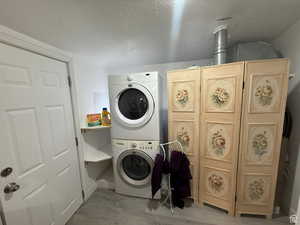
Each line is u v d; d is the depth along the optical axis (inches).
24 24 41.1
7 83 40.8
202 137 63.1
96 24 45.9
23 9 34.8
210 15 43.9
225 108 56.5
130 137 70.7
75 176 68.9
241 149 56.3
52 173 55.6
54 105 57.5
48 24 43.0
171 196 70.5
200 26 50.3
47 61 54.8
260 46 63.7
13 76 42.4
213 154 61.8
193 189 68.8
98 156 78.9
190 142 65.9
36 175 48.8
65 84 64.0
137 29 50.5
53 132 56.6
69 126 65.9
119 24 46.6
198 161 65.5
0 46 39.3
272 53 62.1
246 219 59.9
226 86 55.3
